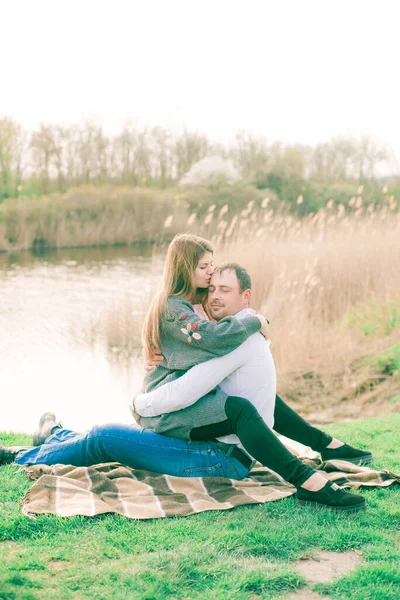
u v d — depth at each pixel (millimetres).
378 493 3154
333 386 7398
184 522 2762
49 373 8234
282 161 32156
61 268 18250
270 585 2258
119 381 7934
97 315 11531
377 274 9680
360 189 12242
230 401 3053
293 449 3793
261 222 12922
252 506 2957
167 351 3219
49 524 2707
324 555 2512
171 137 33312
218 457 3189
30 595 2111
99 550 2486
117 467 3314
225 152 33906
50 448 3432
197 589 2236
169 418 3168
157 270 16156
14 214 23953
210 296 3311
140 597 2137
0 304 12625
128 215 25859
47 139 29844
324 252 10000
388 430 4660
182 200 27453
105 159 31531
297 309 8680
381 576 2322
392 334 8312
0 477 3295
